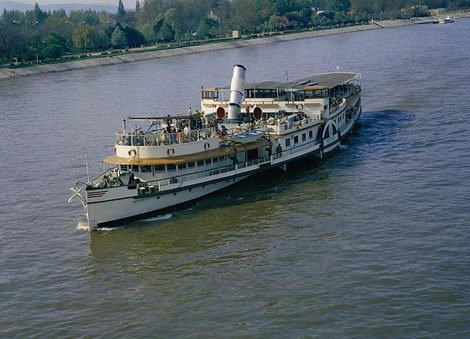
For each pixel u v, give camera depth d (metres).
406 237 59.59
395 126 107.50
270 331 45.72
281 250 59.03
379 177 79.00
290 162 83.81
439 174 77.75
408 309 47.16
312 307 48.41
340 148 95.50
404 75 171.00
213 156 74.50
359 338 44.06
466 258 54.28
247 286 52.56
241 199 75.00
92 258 60.88
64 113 149.88
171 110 143.50
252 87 92.94
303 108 90.94
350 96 111.50
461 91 135.75
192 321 47.84
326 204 70.75
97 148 108.19
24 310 51.41
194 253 60.25
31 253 63.06
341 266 54.69
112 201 67.88
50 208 76.94
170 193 71.38
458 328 44.47
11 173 95.25
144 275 56.44
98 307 51.22
